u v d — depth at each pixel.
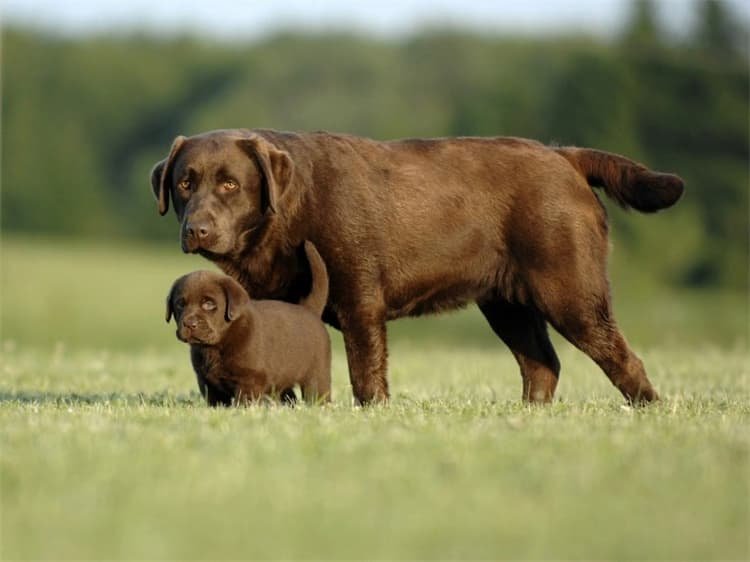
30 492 8.35
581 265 13.87
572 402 14.05
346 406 13.04
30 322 49.84
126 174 105.81
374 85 104.94
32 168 98.12
